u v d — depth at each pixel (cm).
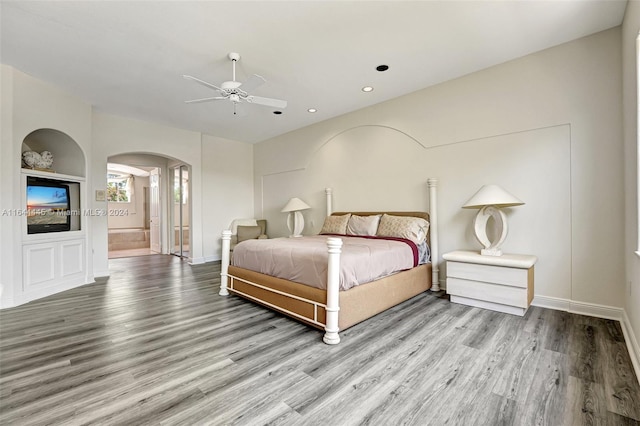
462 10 242
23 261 343
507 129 329
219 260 651
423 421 147
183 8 235
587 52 281
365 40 283
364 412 154
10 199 327
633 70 215
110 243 838
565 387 172
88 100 426
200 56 309
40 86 360
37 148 424
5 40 279
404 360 207
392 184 436
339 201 512
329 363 204
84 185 428
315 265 263
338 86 388
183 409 156
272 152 652
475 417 149
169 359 210
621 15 249
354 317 258
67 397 166
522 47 301
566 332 246
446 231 380
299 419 149
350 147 492
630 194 232
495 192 303
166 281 452
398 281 317
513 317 284
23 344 234
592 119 279
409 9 240
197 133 609
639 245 201
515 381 179
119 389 174
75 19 249
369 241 363
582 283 287
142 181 1005
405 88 396
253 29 264
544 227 307
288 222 582
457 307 317
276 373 192
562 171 296
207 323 279
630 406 155
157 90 393
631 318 223
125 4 230
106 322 281
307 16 247
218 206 650
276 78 363
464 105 362
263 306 331
